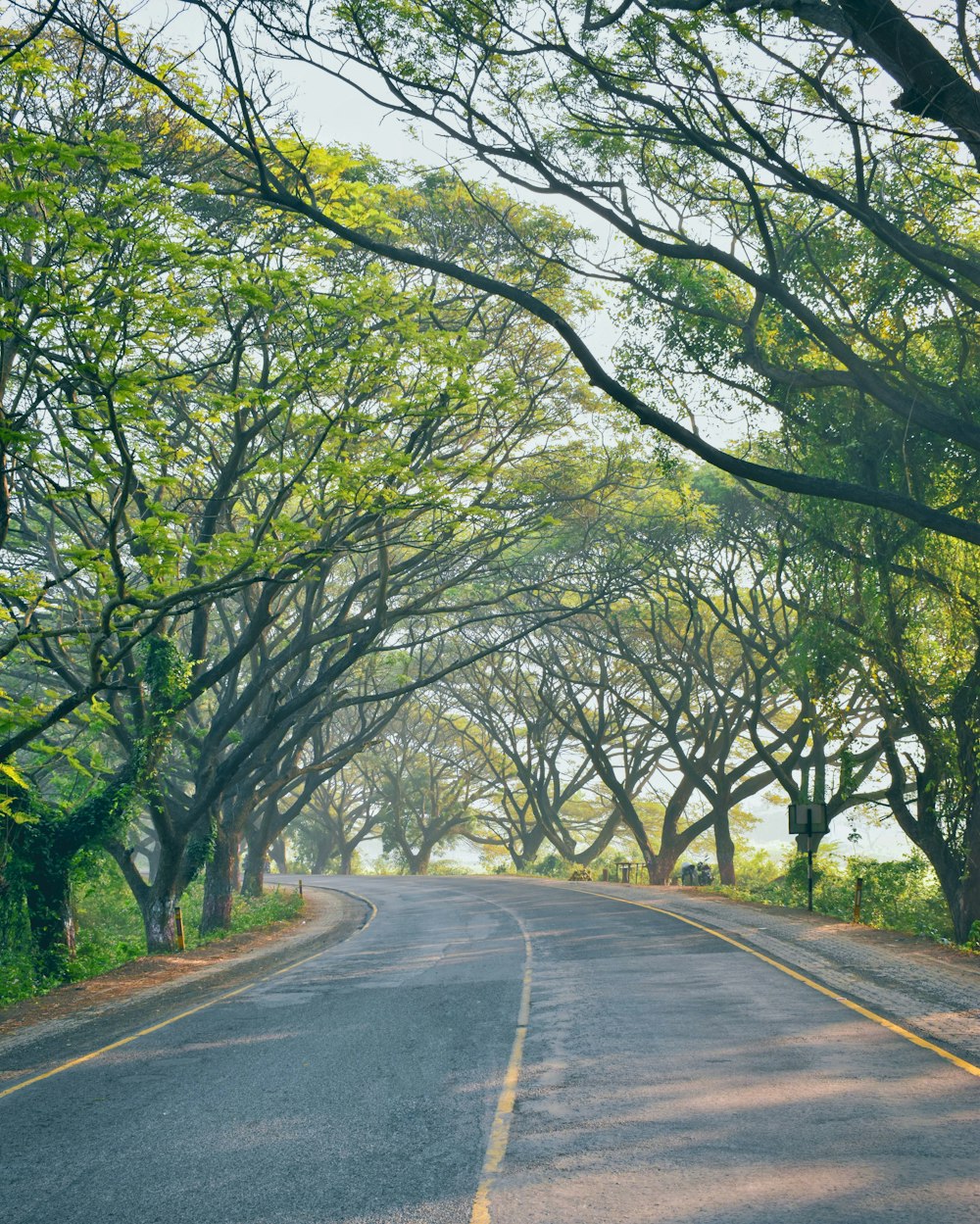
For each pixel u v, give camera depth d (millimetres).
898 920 27656
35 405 16000
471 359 20906
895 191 19422
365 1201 6359
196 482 25250
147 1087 10023
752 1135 7355
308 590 27703
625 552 37750
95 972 21938
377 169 24078
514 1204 6152
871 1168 6531
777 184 17766
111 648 23906
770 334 21953
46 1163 7621
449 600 42250
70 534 23969
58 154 14680
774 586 38250
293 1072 10258
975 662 23234
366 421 19797
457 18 15945
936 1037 10500
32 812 21703
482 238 26266
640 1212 5926
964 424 16531
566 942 21078
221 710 31609
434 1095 9000
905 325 20609
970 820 23109
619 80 17016
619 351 23562
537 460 31766
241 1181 6898
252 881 45594
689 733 55000
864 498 16281
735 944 19422
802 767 41688
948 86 14016
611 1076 9336
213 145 19484
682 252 17281
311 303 18953
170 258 16953
